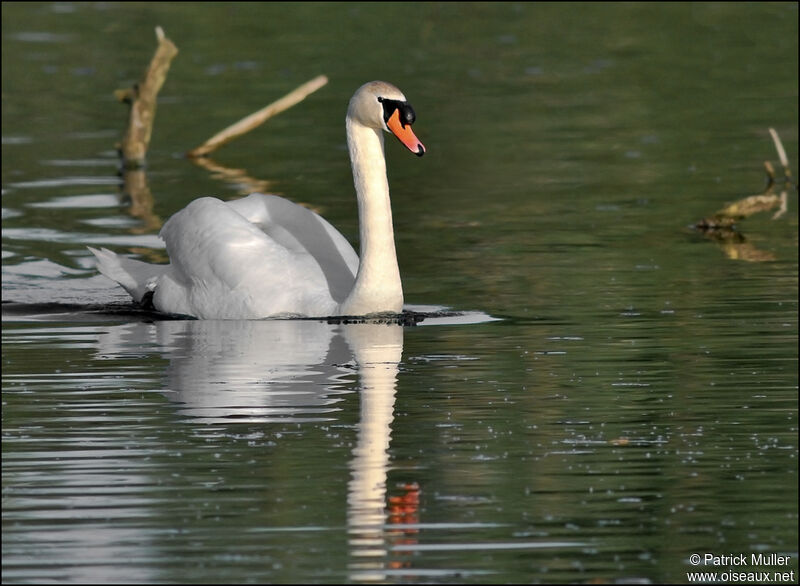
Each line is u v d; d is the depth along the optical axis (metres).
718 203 22.38
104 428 11.70
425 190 23.66
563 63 35.69
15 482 10.41
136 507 9.91
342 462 10.81
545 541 9.33
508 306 16.22
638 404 12.35
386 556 9.08
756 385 12.91
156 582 8.68
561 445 11.24
